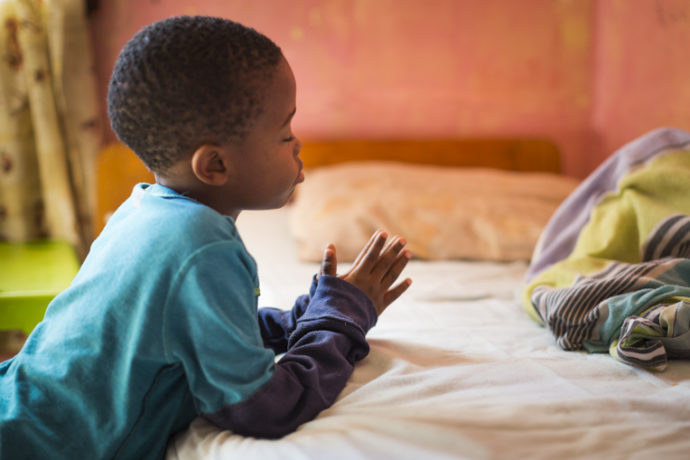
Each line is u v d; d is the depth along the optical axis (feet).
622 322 3.10
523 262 5.63
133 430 2.39
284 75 2.54
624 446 2.23
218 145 2.45
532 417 2.35
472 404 2.45
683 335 2.91
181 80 2.33
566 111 8.68
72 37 7.17
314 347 2.74
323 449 2.22
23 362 2.54
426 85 8.45
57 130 7.13
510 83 8.55
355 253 5.74
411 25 8.30
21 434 2.36
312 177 7.25
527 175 7.39
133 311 2.34
